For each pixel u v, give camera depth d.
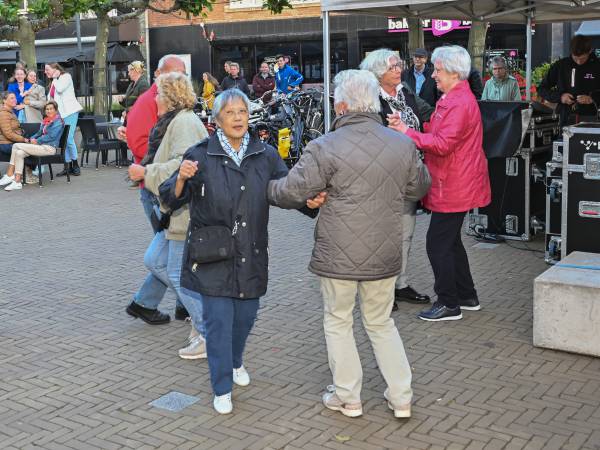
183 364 5.09
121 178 13.74
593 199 6.52
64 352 5.33
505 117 7.11
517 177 8.17
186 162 4.07
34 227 9.62
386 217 4.00
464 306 6.02
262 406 4.42
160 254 5.31
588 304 4.96
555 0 7.46
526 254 7.77
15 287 6.97
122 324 5.91
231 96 4.12
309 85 23.11
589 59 9.23
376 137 4.02
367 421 4.20
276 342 5.45
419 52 10.05
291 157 13.76
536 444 3.90
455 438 3.98
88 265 7.71
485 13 9.47
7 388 4.74
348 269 3.99
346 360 4.19
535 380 4.68
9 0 16.56
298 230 9.19
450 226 5.64
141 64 9.53
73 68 27.69
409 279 6.98
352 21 24.09
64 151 13.22
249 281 4.20
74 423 4.26
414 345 5.30
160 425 4.21
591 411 4.26
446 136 5.27
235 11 26.03
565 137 6.56
